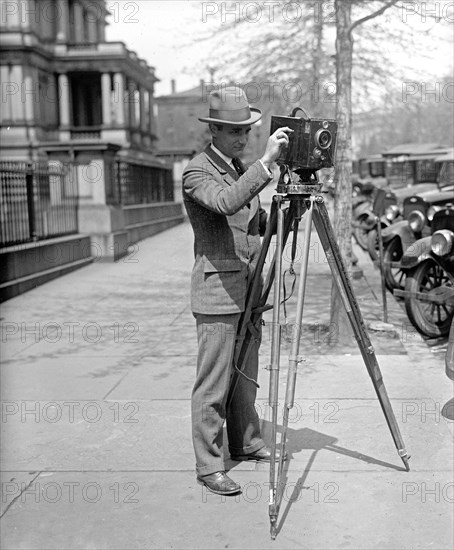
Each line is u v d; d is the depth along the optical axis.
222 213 3.27
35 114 39.34
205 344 3.55
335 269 3.61
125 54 41.31
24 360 6.29
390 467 3.85
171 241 16.80
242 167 3.71
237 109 3.49
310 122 3.33
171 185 24.14
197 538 3.19
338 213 6.72
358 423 4.48
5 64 38.59
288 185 3.41
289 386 3.29
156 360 6.20
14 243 10.54
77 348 6.69
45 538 3.23
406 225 8.75
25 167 13.27
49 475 3.87
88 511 3.46
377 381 3.73
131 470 3.90
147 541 3.18
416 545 3.09
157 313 8.37
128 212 16.27
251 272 3.65
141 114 44.69
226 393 3.64
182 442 4.28
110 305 8.94
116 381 5.57
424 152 17.22
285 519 3.33
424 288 7.03
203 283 3.52
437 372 5.66
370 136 28.92
